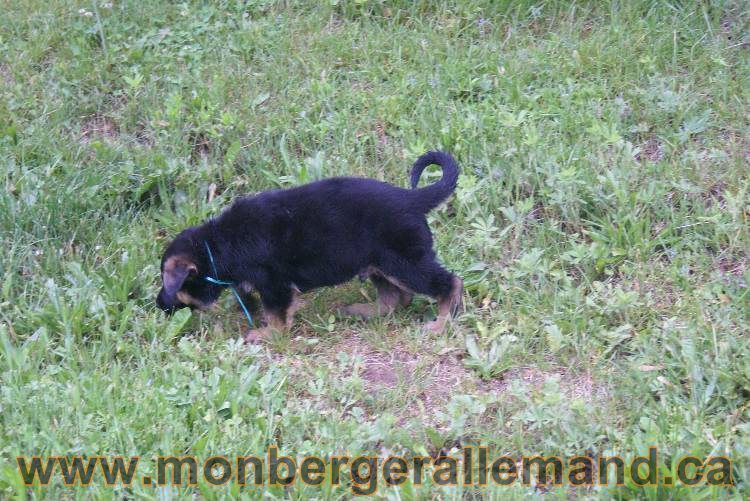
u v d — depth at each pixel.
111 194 3.17
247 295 2.98
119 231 3.10
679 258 2.97
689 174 3.13
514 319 2.90
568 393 2.76
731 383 2.70
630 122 3.28
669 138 3.23
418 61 3.47
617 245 3.01
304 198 2.87
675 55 3.42
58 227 3.09
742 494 2.54
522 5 3.62
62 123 3.33
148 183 3.17
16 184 3.15
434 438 2.66
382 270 2.87
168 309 2.91
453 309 2.89
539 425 2.66
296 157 3.25
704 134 3.23
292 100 3.39
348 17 3.66
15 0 3.67
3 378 2.75
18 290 2.98
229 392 2.71
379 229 2.84
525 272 2.95
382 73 3.45
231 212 2.90
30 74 3.46
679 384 2.72
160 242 3.09
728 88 3.32
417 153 3.17
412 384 2.78
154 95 3.40
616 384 2.75
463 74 3.41
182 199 3.18
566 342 2.83
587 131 3.20
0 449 2.63
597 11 3.61
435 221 3.09
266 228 2.87
